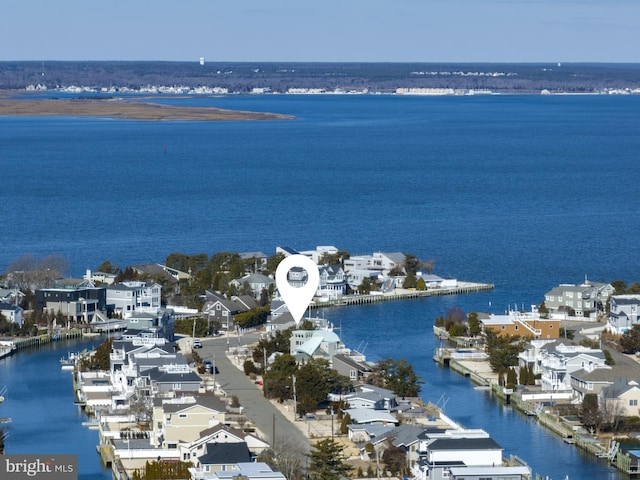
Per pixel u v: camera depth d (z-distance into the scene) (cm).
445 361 17188
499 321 18800
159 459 12162
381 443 12525
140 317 18825
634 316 18988
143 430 13462
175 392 14200
